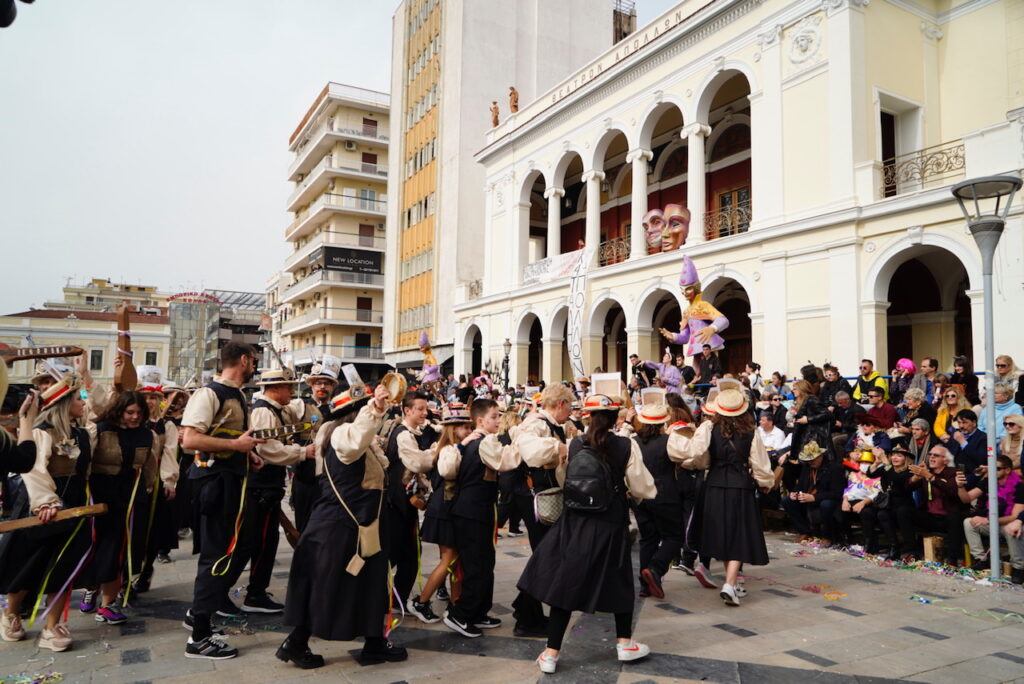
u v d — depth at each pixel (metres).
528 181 25.80
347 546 4.10
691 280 12.66
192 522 7.14
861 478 7.88
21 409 3.79
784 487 9.37
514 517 9.03
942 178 13.27
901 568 7.20
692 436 6.07
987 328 6.82
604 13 36.12
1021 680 4.16
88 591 5.38
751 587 6.42
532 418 4.88
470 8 32.09
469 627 4.87
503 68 32.78
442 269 32.31
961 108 15.38
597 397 4.34
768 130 15.71
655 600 5.93
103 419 5.08
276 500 5.10
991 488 6.60
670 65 18.80
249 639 4.77
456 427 5.16
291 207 53.53
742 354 21.61
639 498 4.49
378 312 45.34
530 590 4.24
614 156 26.34
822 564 7.43
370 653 4.30
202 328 37.41
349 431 4.03
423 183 35.06
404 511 5.24
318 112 47.09
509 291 25.61
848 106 13.94
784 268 15.02
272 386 5.06
